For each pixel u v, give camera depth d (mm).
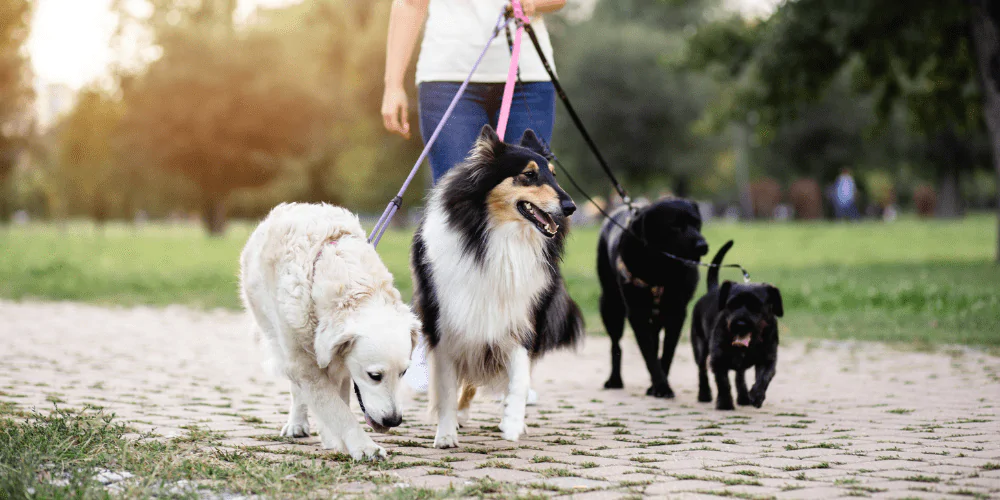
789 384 6723
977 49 16672
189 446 4133
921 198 55562
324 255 3807
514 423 4414
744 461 3900
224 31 46781
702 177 51125
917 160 49344
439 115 5293
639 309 6371
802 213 51719
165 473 3428
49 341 8984
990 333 9008
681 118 47625
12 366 7121
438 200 4484
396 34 5359
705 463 3859
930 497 3162
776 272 16109
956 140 46906
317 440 4449
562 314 4891
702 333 6137
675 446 4320
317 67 45750
